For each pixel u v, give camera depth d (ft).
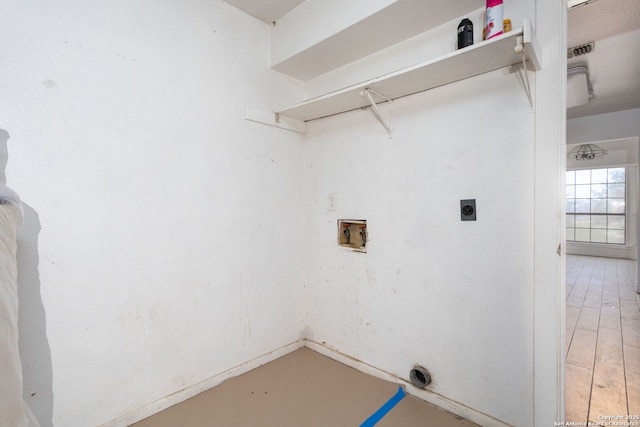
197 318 5.32
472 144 4.72
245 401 5.12
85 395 4.17
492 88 4.51
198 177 5.31
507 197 4.40
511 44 3.74
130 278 4.56
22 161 3.69
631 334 8.04
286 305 6.82
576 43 7.04
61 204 3.97
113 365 4.42
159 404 4.83
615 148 18.97
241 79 5.96
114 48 4.38
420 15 4.83
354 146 6.27
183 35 5.11
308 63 6.35
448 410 4.94
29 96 3.72
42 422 3.85
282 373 6.00
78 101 4.08
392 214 5.68
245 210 6.03
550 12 4.00
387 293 5.77
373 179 5.97
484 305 4.62
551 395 4.02
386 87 5.10
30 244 3.75
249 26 6.12
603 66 8.28
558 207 3.97
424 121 5.24
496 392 4.52
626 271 15.49
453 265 4.93
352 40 5.52
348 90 5.18
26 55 3.70
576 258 19.47
